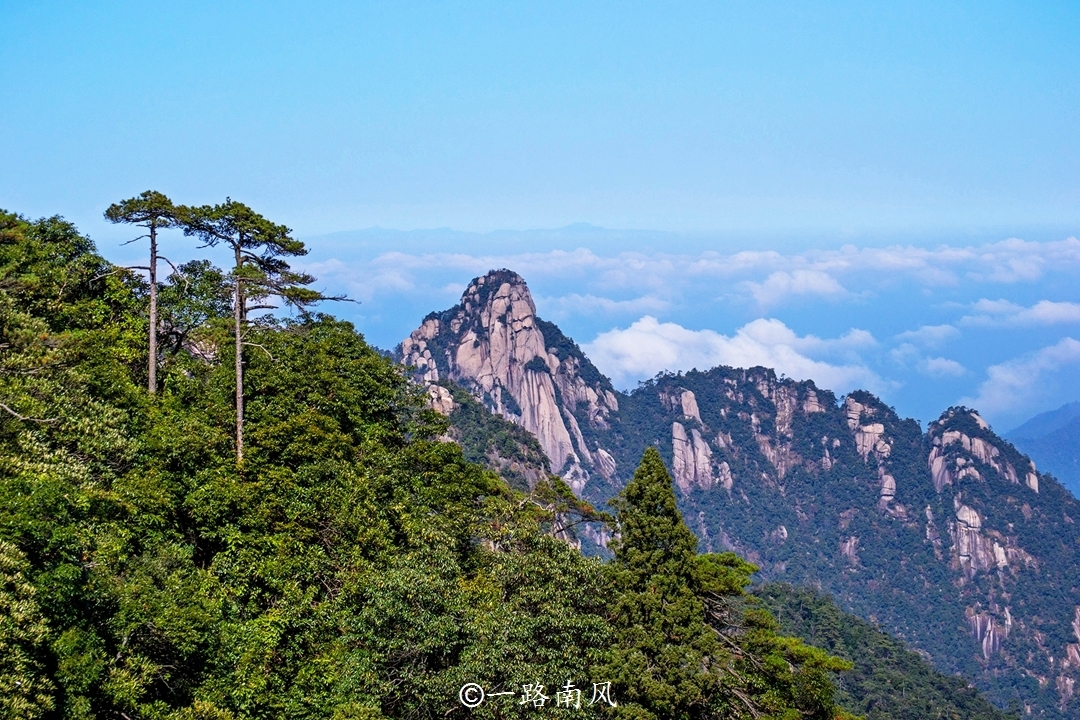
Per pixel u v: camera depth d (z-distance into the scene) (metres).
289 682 36.31
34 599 27.44
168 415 43.84
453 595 37.03
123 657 30.64
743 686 40.62
